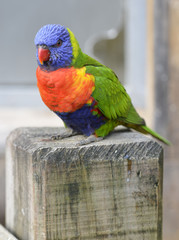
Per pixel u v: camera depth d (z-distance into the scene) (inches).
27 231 68.2
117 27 170.2
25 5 166.6
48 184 63.5
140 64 165.6
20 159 70.0
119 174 66.7
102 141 70.2
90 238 65.9
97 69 84.8
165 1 130.2
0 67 170.7
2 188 143.3
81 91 79.4
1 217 143.6
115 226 66.9
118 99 88.0
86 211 65.4
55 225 64.2
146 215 68.4
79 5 167.3
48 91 79.7
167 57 132.9
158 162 68.2
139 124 93.4
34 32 169.3
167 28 131.4
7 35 168.4
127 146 67.5
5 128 148.3
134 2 163.0
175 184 138.9
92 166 65.3
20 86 173.8
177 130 136.0
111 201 66.6
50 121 158.2
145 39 163.5
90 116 83.0
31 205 65.8
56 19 167.9
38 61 79.3
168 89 134.6
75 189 64.8
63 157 64.1
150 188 68.3
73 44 80.7
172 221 141.1
